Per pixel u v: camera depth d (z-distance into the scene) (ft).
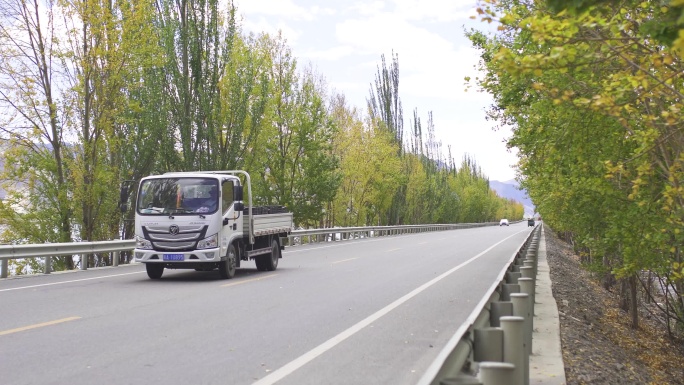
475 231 260.83
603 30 25.27
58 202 106.83
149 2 99.60
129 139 108.88
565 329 45.24
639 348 59.26
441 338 31.27
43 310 38.68
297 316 37.35
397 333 32.45
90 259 106.11
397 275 63.05
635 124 38.65
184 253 56.44
